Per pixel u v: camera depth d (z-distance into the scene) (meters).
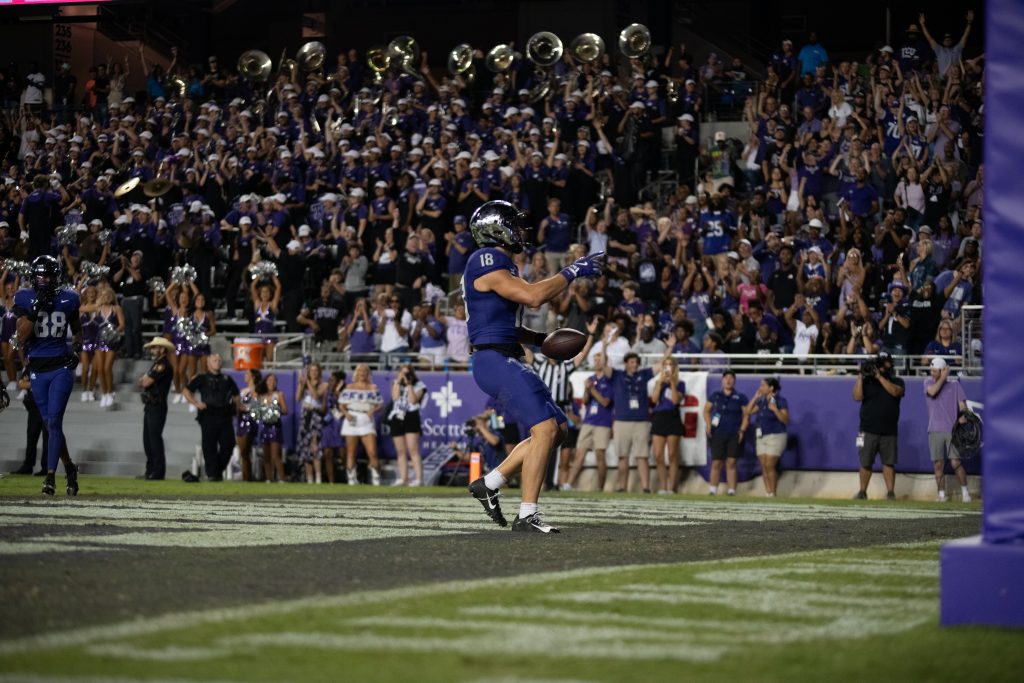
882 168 37.69
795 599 8.36
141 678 5.55
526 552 11.29
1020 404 7.38
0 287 37.94
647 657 6.25
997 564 7.25
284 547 11.25
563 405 31.09
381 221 39.28
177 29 59.44
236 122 46.59
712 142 43.41
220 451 32.09
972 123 38.34
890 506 23.44
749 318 32.78
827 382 31.14
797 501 25.89
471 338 13.75
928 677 5.94
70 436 35.53
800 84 42.34
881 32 53.69
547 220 36.97
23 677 5.53
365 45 58.50
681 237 35.75
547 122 41.47
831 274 34.22
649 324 32.81
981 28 52.00
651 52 46.31
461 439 33.56
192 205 41.66
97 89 52.03
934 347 30.98
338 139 43.69
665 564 10.48
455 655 6.23
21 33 55.78
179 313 36.00
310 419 32.94
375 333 35.56
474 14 57.06
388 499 21.61
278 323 36.94
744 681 5.75
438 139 42.81
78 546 10.93
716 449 30.94
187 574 9.07
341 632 6.82
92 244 40.75
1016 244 7.38
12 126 51.25
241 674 5.68
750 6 53.53
